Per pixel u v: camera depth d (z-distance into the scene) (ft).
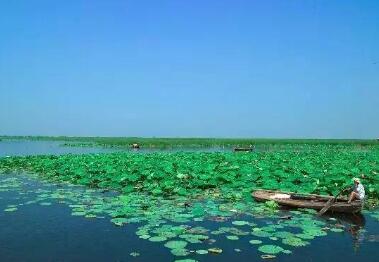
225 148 206.28
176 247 29.81
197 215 39.65
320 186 55.11
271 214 40.88
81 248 30.22
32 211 41.93
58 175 72.02
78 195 51.37
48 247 30.48
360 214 42.24
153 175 61.98
